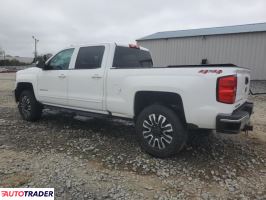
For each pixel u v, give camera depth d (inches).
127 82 179.8
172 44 749.9
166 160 167.3
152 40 781.9
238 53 661.3
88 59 211.8
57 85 231.1
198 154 178.9
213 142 205.6
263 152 187.8
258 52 636.7
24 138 208.2
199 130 178.2
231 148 193.6
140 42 802.8
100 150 183.5
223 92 144.4
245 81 173.3
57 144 194.7
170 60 758.5
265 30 621.3
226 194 129.4
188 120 155.7
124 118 191.6
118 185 135.5
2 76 1058.1
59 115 294.8
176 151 164.4
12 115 293.9
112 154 176.2
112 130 235.0
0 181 137.3
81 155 173.8
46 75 240.4
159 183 138.5
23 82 265.0
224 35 672.4
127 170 152.9
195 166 159.6
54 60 241.0
